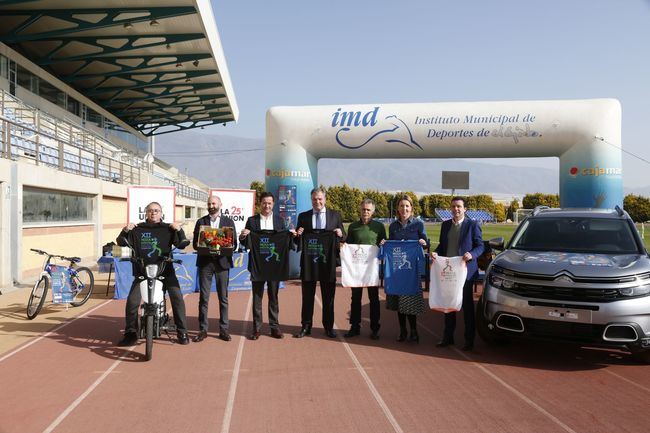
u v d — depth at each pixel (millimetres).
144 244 6129
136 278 6277
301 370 5223
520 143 12250
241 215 11531
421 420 3936
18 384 4738
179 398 4387
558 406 4242
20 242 11852
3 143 11789
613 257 5766
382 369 5285
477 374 5137
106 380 4863
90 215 18219
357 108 12938
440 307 6148
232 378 4945
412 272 6402
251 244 6559
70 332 6871
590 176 11875
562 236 6500
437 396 4469
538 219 6957
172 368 5266
